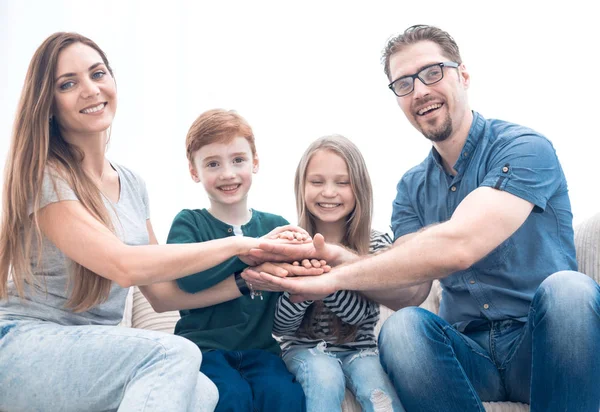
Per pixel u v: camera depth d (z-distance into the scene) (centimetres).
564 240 179
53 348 142
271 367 170
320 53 278
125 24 277
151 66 276
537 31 272
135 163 273
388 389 163
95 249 148
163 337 141
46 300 156
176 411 131
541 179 168
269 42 279
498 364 170
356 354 179
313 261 176
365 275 165
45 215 152
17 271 153
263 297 185
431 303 212
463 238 159
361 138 275
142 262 149
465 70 188
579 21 271
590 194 266
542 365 148
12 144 157
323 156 192
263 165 275
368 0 278
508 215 161
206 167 188
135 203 178
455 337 162
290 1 280
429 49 183
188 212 193
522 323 171
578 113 269
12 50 273
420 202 194
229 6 280
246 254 174
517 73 272
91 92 158
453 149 186
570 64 270
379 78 276
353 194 192
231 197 189
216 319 183
